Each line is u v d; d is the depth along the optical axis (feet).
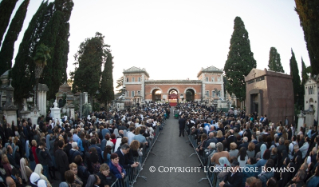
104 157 24.30
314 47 51.88
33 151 29.22
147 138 40.78
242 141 29.91
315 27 50.16
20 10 92.73
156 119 68.64
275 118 67.00
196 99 231.30
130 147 25.39
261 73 69.36
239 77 109.50
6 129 37.70
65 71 125.08
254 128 39.99
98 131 38.88
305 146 29.40
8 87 57.72
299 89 102.42
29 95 80.43
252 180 15.89
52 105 98.99
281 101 69.67
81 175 21.38
